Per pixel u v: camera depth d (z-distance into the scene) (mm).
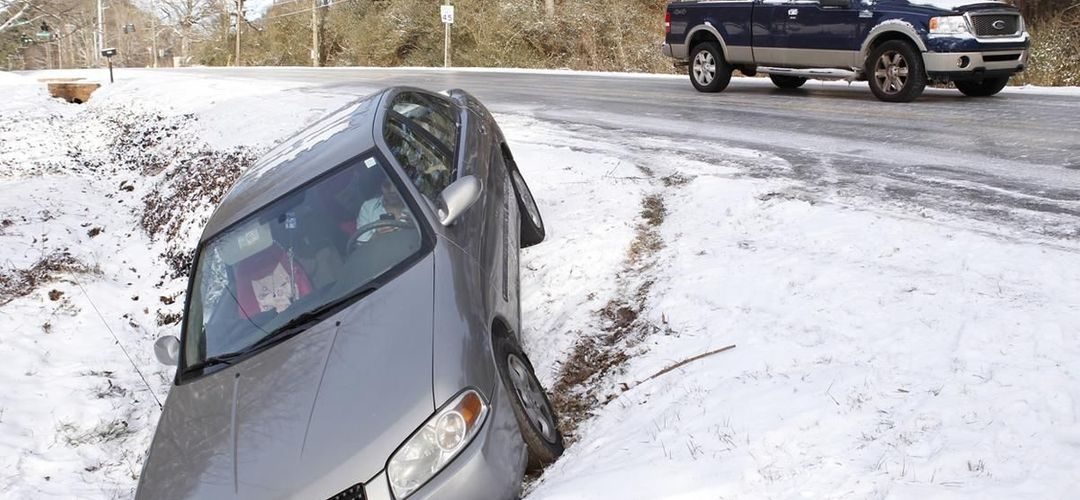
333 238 4301
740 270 5871
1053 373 3965
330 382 3629
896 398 4012
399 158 4664
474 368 3686
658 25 33500
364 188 4461
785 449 3750
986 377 4051
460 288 4012
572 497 3678
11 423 6156
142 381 7113
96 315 8469
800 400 4141
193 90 20125
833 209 6762
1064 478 3229
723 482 3576
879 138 9414
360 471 3312
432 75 25141
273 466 3373
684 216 7273
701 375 4668
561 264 6719
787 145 9438
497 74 24906
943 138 9141
